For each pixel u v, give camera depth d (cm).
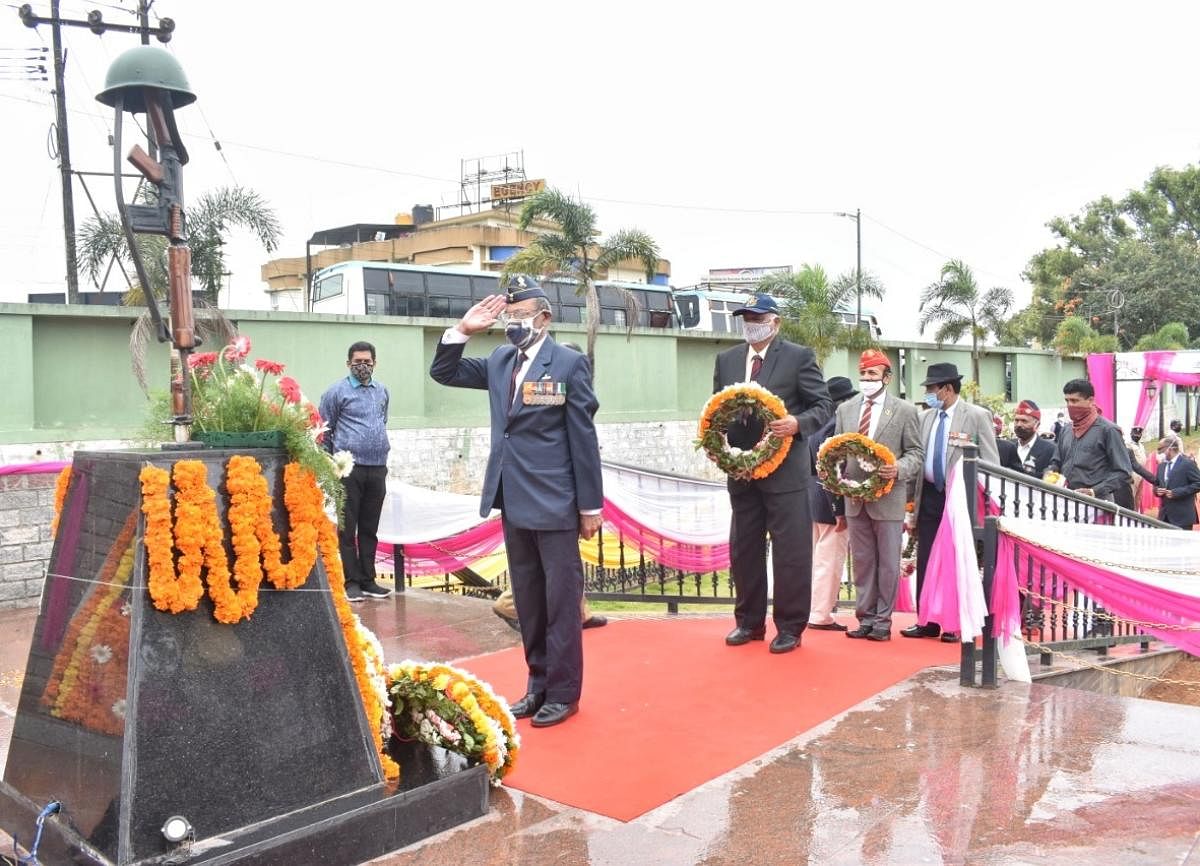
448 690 358
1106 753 396
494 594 877
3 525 777
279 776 296
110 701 280
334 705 315
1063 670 557
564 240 1952
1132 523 679
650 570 976
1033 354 3791
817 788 363
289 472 316
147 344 1212
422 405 1728
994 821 331
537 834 328
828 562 643
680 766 387
